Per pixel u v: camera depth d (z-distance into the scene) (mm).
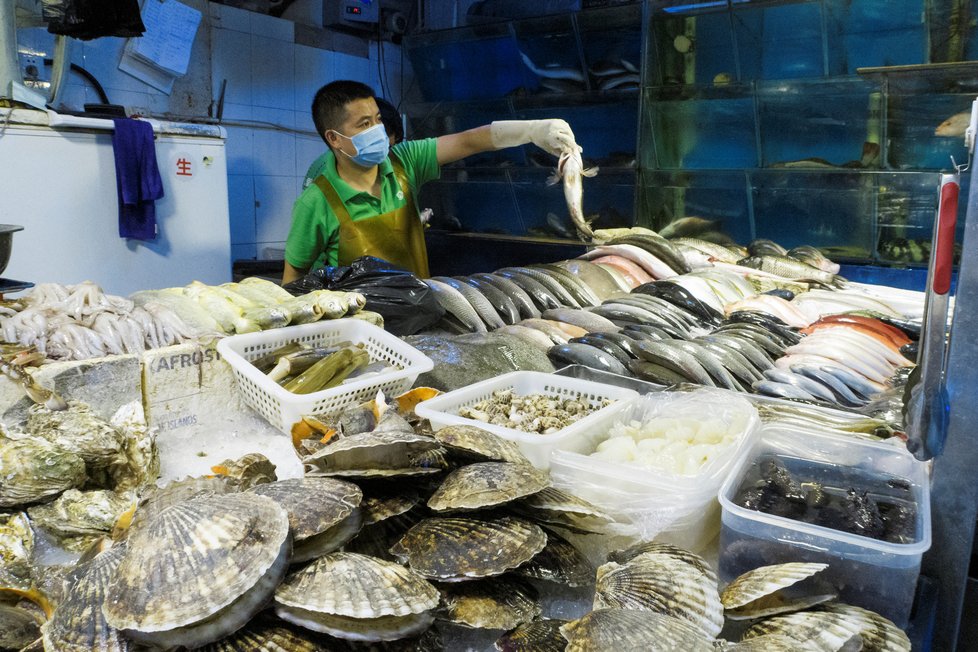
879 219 5684
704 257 5512
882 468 1719
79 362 2016
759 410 2316
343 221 4285
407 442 1431
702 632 1174
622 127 7012
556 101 7242
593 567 1538
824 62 5715
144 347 2227
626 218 7039
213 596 1082
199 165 5297
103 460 1755
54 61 4918
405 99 8648
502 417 2064
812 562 1359
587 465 1660
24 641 1217
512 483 1420
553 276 4070
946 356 1438
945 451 1467
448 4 8203
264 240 7262
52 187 4582
